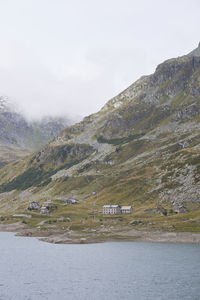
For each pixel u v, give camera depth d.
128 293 86.00
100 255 139.88
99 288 91.31
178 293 84.69
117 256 135.50
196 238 166.12
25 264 124.38
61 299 83.44
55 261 129.50
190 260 121.75
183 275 100.62
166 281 95.19
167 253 136.88
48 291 89.75
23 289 91.75
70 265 121.12
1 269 115.44
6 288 92.69
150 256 131.75
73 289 90.94
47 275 106.56
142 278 99.25
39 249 162.12
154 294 84.44
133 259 127.50
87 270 112.44
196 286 90.00
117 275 103.94
